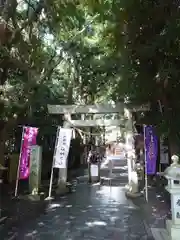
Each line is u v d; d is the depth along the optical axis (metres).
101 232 7.43
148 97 9.65
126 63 8.93
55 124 18.19
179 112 8.51
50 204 10.91
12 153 16.69
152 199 11.63
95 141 31.20
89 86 18.83
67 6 10.08
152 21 7.83
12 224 8.15
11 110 12.48
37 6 10.20
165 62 7.75
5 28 9.32
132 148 13.03
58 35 12.40
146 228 7.73
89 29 14.54
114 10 8.63
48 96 17.20
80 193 13.43
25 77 12.97
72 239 6.88
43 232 7.42
